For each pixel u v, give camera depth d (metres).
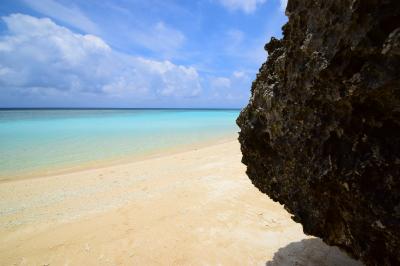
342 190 2.88
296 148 3.51
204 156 15.33
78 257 5.87
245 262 5.34
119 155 16.75
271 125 3.93
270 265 5.19
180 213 7.65
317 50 2.95
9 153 17.27
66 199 9.39
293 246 5.71
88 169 13.49
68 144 20.78
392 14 2.26
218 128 35.12
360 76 2.49
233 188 9.30
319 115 3.15
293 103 3.46
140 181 11.03
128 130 31.72
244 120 4.71
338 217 3.14
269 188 4.43
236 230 6.54
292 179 3.74
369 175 2.59
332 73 2.76
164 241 6.26
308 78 3.14
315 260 5.14
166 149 18.61
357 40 2.48
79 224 7.43
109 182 11.11
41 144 20.72
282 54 3.82
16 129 32.22
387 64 2.28
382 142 2.54
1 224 7.65
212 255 5.63
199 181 10.36
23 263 5.76
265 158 4.41
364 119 2.67
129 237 6.53
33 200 9.40
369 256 2.76
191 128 34.97
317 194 3.28
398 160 2.37
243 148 4.81
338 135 2.94
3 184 11.21
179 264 5.42
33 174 12.68
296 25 3.39
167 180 10.89
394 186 2.40
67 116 68.44
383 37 2.32
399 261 2.48
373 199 2.53
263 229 6.53
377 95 2.46
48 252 6.12
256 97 4.35
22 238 6.84
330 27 2.78
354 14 2.46
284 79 3.67
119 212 8.03
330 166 2.96
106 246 6.21
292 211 3.93
